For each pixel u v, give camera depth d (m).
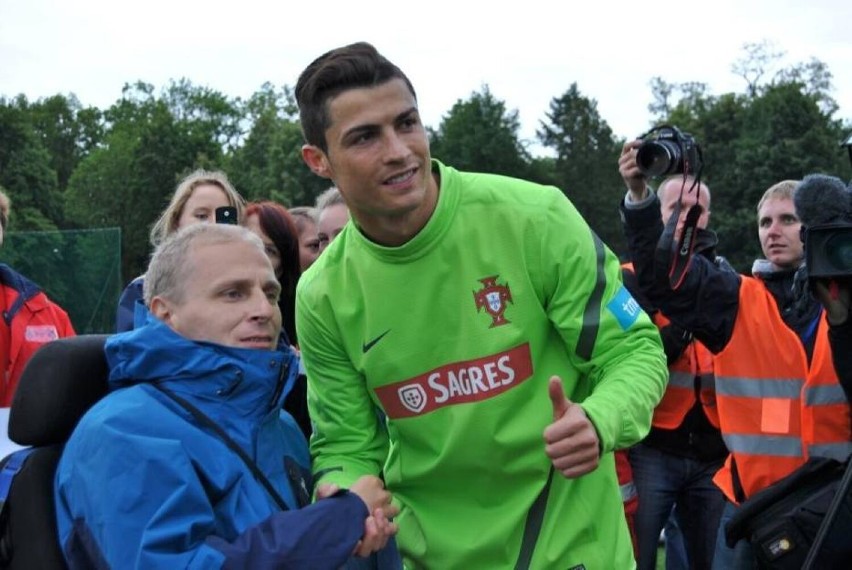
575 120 59.81
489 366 2.28
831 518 2.85
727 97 47.47
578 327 2.26
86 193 58.22
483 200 2.29
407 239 2.26
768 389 3.54
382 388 2.37
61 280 13.82
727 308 3.58
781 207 3.91
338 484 2.34
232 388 2.12
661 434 4.46
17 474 2.12
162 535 1.89
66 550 1.99
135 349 2.10
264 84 77.31
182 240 2.20
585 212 59.03
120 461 1.95
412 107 2.16
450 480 2.38
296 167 55.12
